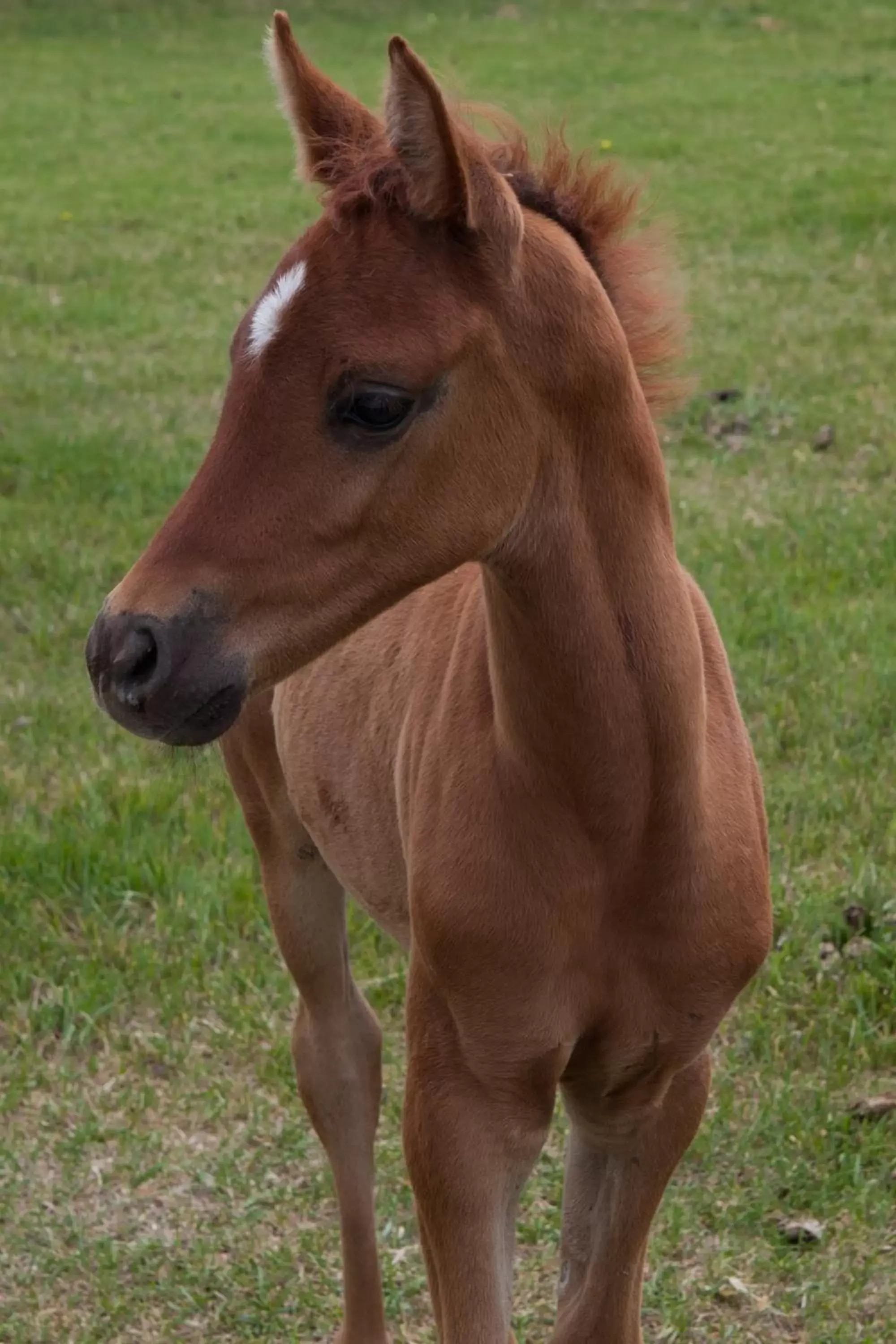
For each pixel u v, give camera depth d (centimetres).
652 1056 428
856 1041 626
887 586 969
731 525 1049
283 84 393
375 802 481
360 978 692
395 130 352
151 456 1231
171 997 680
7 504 1145
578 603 387
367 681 488
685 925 411
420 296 357
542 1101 424
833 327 1448
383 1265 573
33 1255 574
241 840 782
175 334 1545
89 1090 645
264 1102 633
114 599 364
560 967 406
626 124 2408
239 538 358
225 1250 575
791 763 808
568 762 395
